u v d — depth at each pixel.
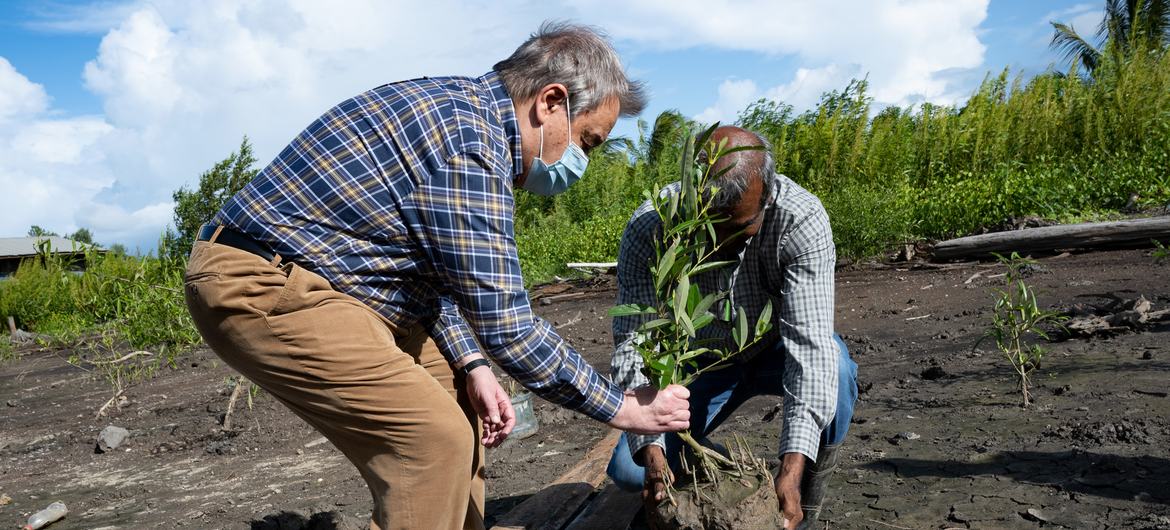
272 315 1.95
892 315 7.02
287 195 1.98
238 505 4.02
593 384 2.10
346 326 1.98
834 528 2.80
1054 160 11.47
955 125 12.74
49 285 17.56
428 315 2.28
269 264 1.95
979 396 4.20
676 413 2.19
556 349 2.04
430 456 2.09
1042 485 2.90
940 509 2.83
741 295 2.65
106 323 9.01
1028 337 5.42
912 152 12.84
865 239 9.93
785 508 2.26
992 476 3.06
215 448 5.30
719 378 2.85
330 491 4.10
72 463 5.43
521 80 2.09
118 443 5.72
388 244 2.00
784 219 2.46
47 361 11.79
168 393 7.60
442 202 1.92
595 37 2.16
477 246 1.93
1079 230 8.54
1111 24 16.19
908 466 3.29
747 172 2.26
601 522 2.89
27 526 3.98
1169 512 2.54
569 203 17.81
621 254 2.65
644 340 2.24
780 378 2.84
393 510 2.14
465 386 2.50
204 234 2.07
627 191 17.28
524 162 2.14
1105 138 11.46
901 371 5.04
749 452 2.33
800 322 2.43
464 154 1.94
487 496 3.69
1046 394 4.05
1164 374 4.09
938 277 8.48
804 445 2.32
